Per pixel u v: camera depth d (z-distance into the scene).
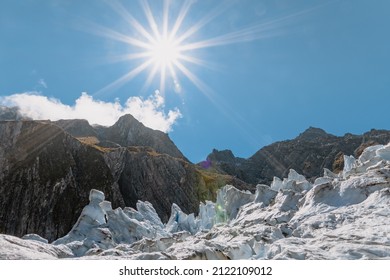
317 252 21.38
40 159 136.75
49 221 119.31
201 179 176.00
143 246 35.81
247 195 59.84
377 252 21.14
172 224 61.12
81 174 141.38
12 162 133.50
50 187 128.50
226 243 27.25
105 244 39.44
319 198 40.31
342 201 37.91
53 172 134.38
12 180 127.19
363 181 38.62
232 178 190.00
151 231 47.53
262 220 43.16
